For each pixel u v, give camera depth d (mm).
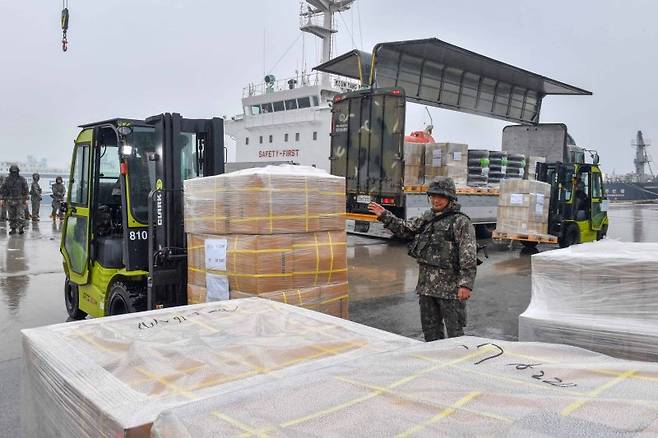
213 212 4027
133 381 1628
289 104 20562
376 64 11562
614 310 2727
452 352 1562
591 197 12188
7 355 4754
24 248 11477
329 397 1271
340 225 4281
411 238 4301
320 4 21062
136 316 2395
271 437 1098
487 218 13289
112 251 5109
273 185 3820
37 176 17516
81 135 5723
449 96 13664
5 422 3461
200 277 4219
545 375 1352
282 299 3834
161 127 4766
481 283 8219
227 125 23281
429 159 12266
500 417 1111
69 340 2043
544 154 15328
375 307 6617
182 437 1116
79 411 1539
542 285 3016
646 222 21266
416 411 1173
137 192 5004
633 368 1375
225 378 1652
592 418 1044
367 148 11398
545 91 16547
